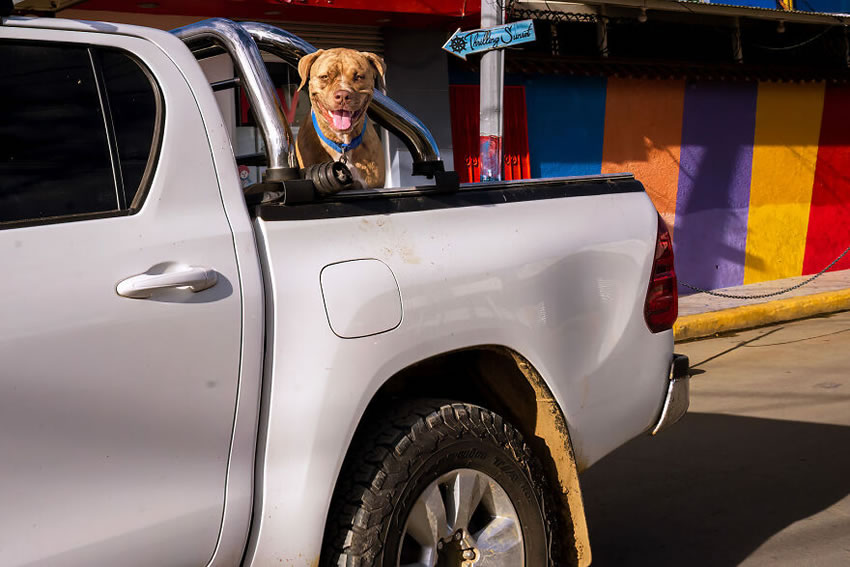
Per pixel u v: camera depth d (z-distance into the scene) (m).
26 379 1.96
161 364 2.15
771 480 4.86
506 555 2.76
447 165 9.44
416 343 2.57
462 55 7.18
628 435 3.25
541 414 3.00
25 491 1.96
